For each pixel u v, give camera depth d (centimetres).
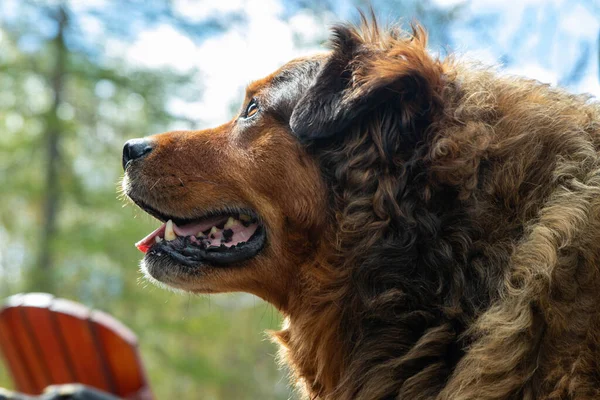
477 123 69
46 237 337
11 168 345
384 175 69
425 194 68
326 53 78
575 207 65
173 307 342
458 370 65
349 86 72
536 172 67
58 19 343
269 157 75
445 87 71
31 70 342
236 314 360
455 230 67
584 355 62
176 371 330
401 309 68
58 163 343
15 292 359
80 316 87
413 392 67
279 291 77
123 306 338
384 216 69
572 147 68
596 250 63
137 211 89
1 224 361
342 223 71
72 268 342
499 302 65
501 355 63
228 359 367
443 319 67
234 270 77
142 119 359
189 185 78
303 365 76
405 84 70
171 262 79
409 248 68
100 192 346
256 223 77
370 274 69
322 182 73
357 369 69
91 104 359
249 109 78
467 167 68
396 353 68
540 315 64
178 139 79
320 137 71
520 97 71
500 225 67
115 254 324
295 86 76
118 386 88
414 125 70
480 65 75
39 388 94
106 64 349
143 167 79
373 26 76
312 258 74
